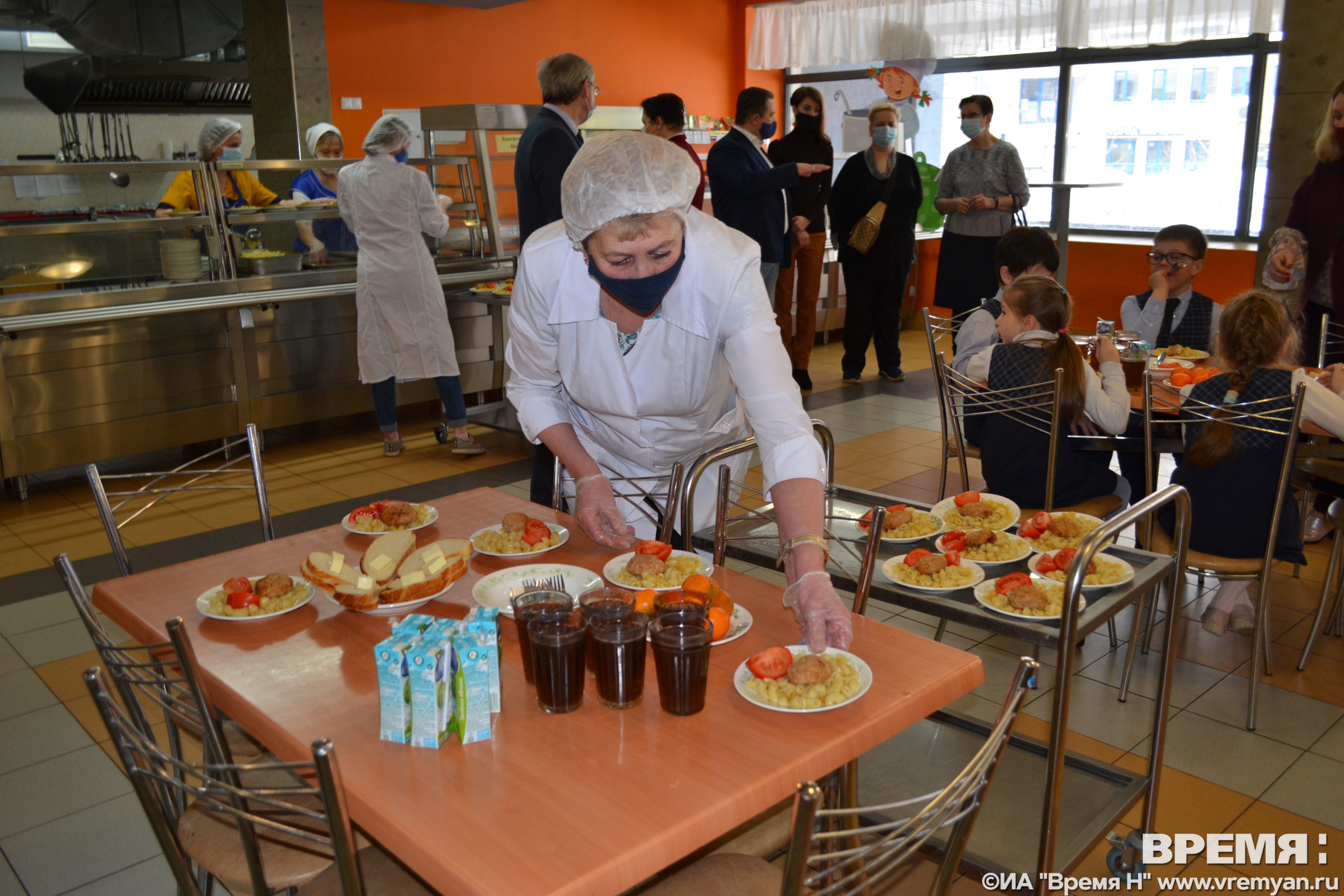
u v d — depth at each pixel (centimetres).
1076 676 266
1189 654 279
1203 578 334
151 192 461
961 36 799
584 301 170
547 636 121
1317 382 256
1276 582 324
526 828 102
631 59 873
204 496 427
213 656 142
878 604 316
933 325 343
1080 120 780
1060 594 168
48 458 420
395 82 736
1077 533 195
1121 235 769
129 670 150
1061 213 593
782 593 158
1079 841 169
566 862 96
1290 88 448
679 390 178
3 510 412
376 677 135
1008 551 188
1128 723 242
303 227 486
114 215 444
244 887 159
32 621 310
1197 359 333
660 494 205
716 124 871
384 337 461
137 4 607
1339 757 229
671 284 152
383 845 105
